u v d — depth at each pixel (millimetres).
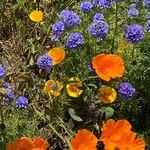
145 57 894
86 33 931
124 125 706
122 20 980
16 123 816
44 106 908
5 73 871
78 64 901
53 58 852
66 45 861
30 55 1015
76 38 853
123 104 863
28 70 990
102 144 862
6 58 1024
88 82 886
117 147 737
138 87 887
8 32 1086
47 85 861
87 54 910
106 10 992
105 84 892
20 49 1042
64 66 917
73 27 922
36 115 877
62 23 910
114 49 921
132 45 910
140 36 846
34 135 816
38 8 1126
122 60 812
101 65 779
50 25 1061
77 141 694
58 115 877
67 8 1093
